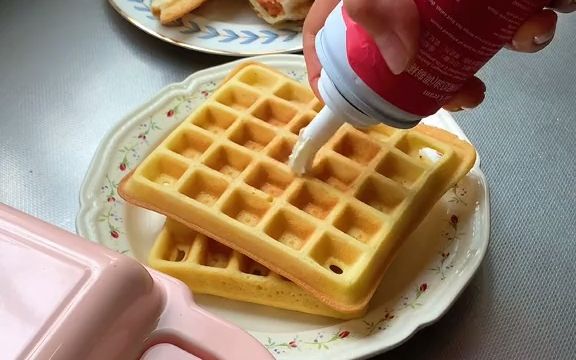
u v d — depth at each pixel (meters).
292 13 0.40
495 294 0.30
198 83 0.37
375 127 0.33
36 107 0.38
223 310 0.29
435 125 0.35
